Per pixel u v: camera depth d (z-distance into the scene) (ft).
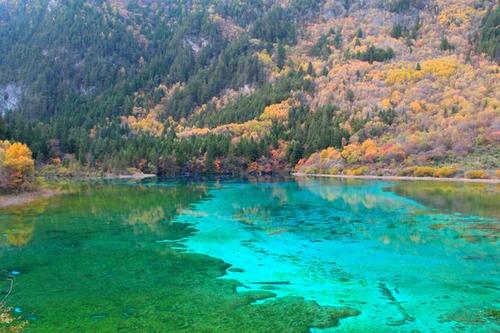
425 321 61.67
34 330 60.75
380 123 416.26
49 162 416.26
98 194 239.91
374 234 117.39
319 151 421.18
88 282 81.20
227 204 186.39
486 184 246.06
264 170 440.45
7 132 379.76
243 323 62.23
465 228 121.60
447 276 80.64
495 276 80.12
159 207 179.93
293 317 64.03
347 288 75.72
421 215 144.46
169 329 60.59
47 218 153.38
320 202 186.50
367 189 235.20
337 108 495.41
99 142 469.57
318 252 100.37
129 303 70.38
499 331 58.03
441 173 294.25
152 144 481.46
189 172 441.27
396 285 76.43
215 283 79.97
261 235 120.06
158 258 97.91
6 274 86.63
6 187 223.10
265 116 539.70
